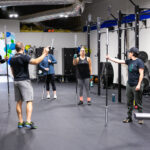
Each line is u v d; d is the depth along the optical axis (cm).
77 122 442
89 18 812
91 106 588
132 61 420
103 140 343
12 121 454
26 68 399
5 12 1498
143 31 838
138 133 374
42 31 1310
